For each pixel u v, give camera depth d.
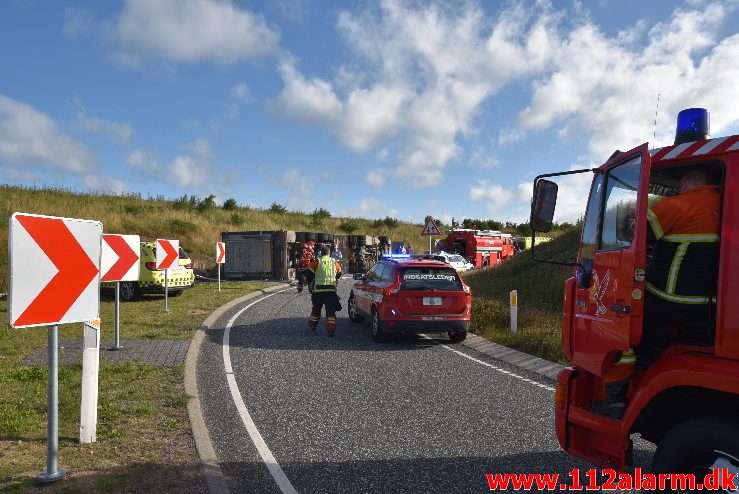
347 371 7.83
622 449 3.44
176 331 10.16
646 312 3.37
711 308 3.12
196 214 37.47
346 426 5.51
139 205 34.22
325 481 4.23
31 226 3.65
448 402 6.38
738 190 2.97
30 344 8.52
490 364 8.44
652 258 3.37
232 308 14.59
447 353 9.26
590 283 3.75
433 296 9.92
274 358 8.55
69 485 3.82
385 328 9.81
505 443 5.10
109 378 6.70
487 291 16.77
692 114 3.58
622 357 3.59
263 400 6.34
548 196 3.96
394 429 5.45
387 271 10.53
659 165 3.39
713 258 3.12
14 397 5.71
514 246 42.28
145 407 5.60
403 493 4.05
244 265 25.41
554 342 9.27
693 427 2.96
